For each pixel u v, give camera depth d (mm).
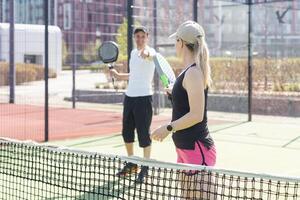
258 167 7969
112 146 9977
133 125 6953
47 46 10266
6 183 5645
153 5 16906
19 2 36375
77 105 19391
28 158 5691
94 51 26844
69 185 5125
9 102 20031
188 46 3814
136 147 9609
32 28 23906
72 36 28281
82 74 26984
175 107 3869
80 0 26750
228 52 20156
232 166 8031
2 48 24000
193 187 3771
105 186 4965
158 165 3631
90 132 11969
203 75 3770
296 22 19156
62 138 10961
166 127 3711
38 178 5387
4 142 4840
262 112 16625
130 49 10438
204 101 3756
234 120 14562
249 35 13930
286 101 16156
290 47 19000
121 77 6938
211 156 3852
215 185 3814
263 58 18797
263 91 18047
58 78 25219
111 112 16750
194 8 12000
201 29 3846
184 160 3865
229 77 18562
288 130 12445
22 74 24109
